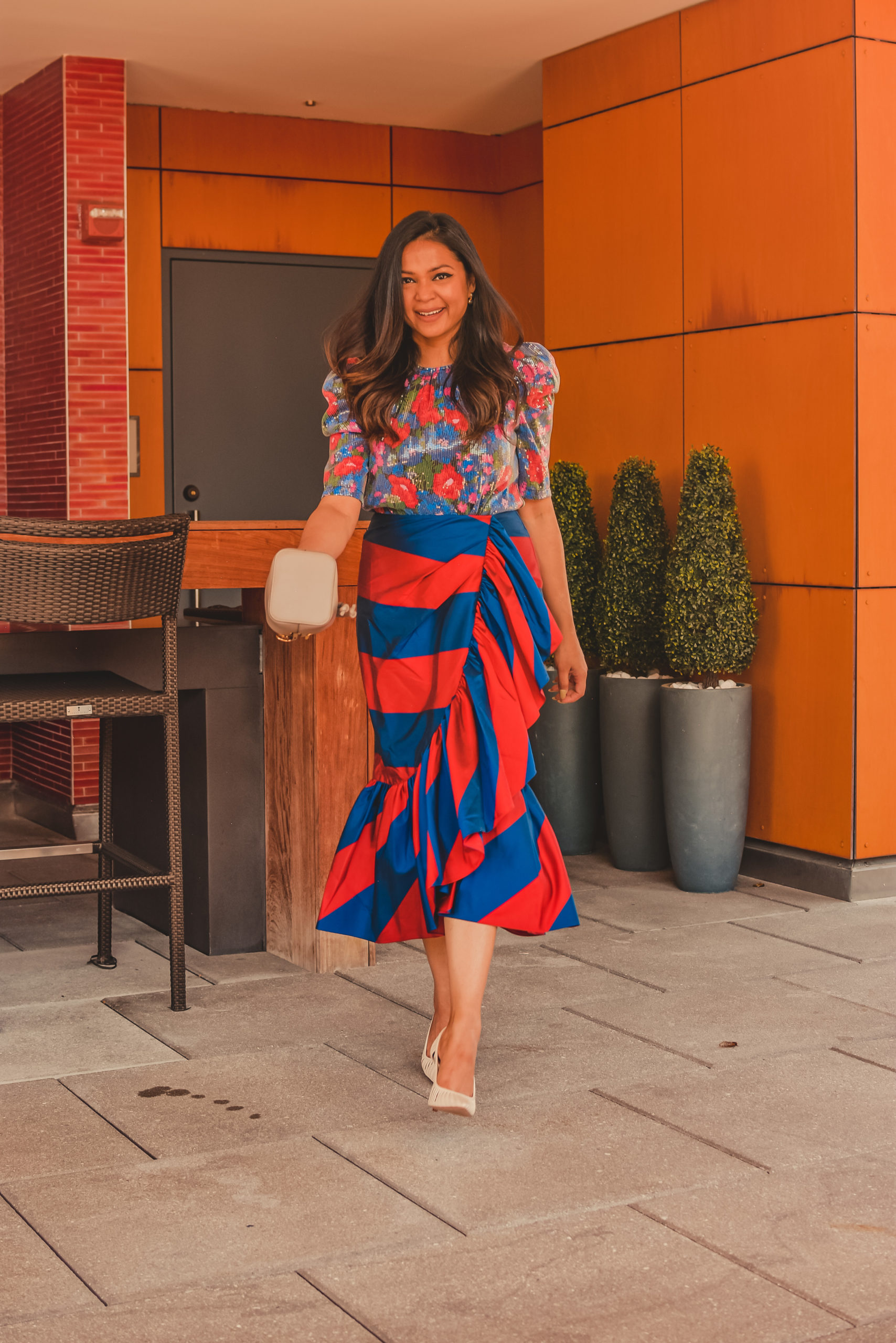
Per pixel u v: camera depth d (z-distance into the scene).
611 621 5.38
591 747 5.61
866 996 3.75
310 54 6.25
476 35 5.89
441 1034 2.98
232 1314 2.11
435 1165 2.65
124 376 6.30
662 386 5.58
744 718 4.97
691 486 5.02
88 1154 2.71
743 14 5.16
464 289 2.75
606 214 5.83
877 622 4.88
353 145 7.60
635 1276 2.23
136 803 4.56
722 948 4.25
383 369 2.76
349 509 2.76
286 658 4.07
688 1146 2.74
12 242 6.73
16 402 6.74
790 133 4.98
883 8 4.78
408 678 2.78
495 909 2.70
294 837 4.07
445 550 2.76
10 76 6.48
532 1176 2.60
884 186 4.81
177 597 3.50
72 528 3.30
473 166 7.91
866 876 4.89
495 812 2.72
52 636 3.96
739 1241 2.35
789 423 5.04
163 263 7.25
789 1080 3.11
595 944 4.30
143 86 6.75
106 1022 3.53
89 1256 2.29
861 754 4.88
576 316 6.01
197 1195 2.52
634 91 5.67
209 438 7.41
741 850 5.05
